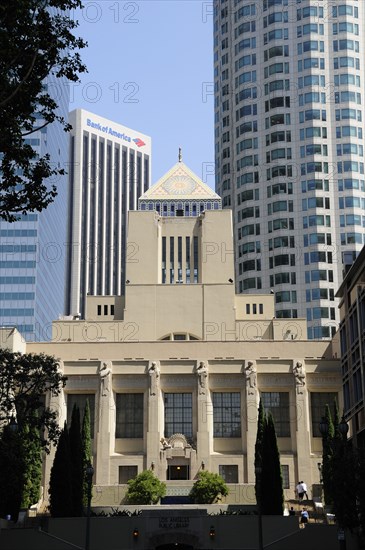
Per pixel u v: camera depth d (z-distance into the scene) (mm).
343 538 66562
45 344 127688
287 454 120812
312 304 174500
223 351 126500
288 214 180250
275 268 178000
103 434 120625
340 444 68250
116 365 124125
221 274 140625
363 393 84938
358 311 87062
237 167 188375
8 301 191375
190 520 86938
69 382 123812
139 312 135750
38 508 108250
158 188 160625
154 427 121062
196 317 135375
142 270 141375
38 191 48156
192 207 158125
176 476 119938
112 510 103062
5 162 46781
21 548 81125
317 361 124625
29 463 97000
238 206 186125
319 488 118812
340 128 184000
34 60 44938
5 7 43906
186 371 124250
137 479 111062
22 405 81125
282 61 188125
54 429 81312
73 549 80688
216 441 122812
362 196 180750
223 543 86375
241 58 192500
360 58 188000
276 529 86500
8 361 81625
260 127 187125
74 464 94938
